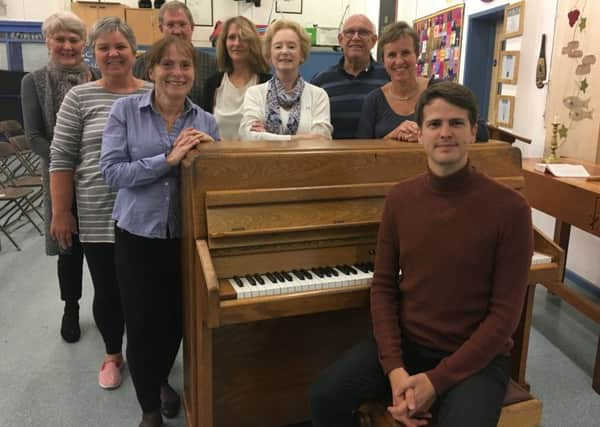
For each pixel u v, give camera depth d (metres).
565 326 3.17
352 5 9.38
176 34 3.00
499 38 5.04
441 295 1.58
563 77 3.68
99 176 2.18
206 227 1.72
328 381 1.67
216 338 2.04
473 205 1.55
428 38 6.29
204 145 1.85
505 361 1.63
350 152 1.88
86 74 2.64
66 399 2.38
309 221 1.81
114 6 7.92
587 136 3.48
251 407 2.15
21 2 8.43
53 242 2.71
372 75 3.04
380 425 1.61
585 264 3.73
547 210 3.03
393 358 1.59
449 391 1.51
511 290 1.52
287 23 2.52
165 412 2.25
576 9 3.53
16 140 5.58
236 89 2.82
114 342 2.49
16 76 7.26
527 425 1.62
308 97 2.53
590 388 2.54
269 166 1.78
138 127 1.89
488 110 5.32
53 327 3.09
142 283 1.96
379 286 1.73
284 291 1.68
